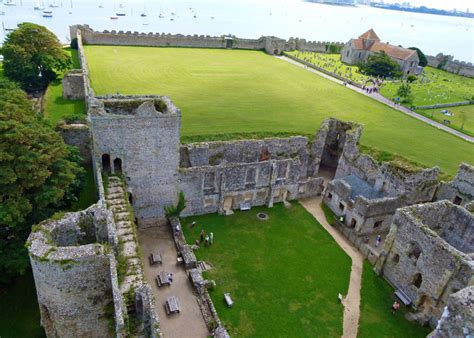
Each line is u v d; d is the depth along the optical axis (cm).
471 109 9794
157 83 9069
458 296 2539
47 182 3425
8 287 3450
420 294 3709
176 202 4578
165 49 13038
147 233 4416
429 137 7519
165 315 3366
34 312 3278
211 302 3456
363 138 7069
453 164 6378
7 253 3178
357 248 4578
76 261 2586
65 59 8650
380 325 3559
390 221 4909
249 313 3503
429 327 3603
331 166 6619
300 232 4750
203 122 6975
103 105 3988
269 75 11125
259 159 5553
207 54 13125
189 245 4244
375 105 9231
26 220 3356
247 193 5016
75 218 2961
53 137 3550
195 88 9006
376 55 12875
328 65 13238
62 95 7656
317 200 5512
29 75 7731
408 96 9706
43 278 2645
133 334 2664
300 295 3784
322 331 3422
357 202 4738
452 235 4206
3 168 3017
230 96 8700
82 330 2916
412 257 3819
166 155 4212
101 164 3962
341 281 4041
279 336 3316
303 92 9719
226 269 3991
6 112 3331
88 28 12531
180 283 3728
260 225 4788
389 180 4997
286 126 7206
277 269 4081
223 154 5244
